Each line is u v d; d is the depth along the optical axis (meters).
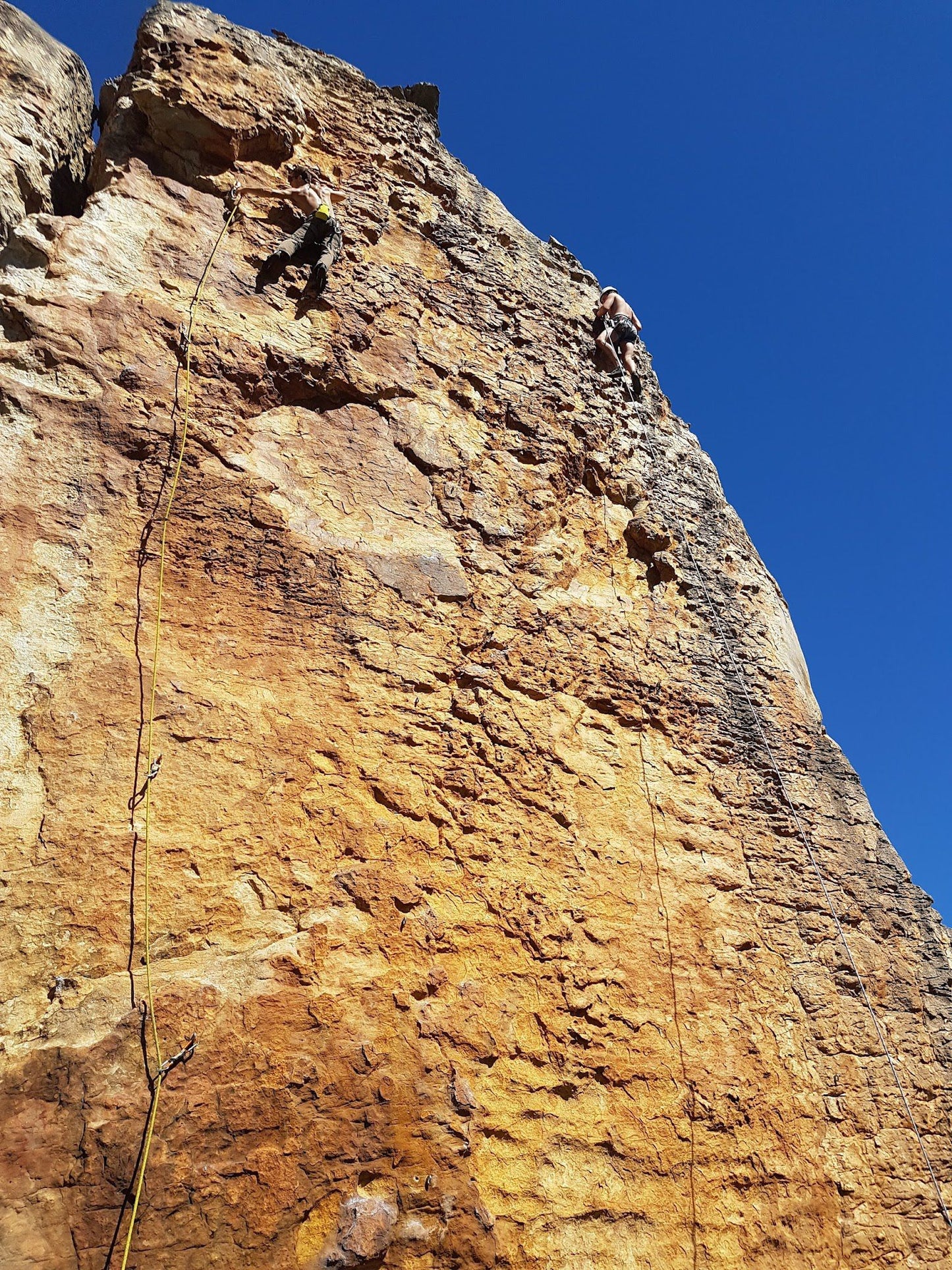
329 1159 4.59
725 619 9.39
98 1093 4.21
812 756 8.95
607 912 6.55
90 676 5.25
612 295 11.05
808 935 7.55
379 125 9.64
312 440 7.23
